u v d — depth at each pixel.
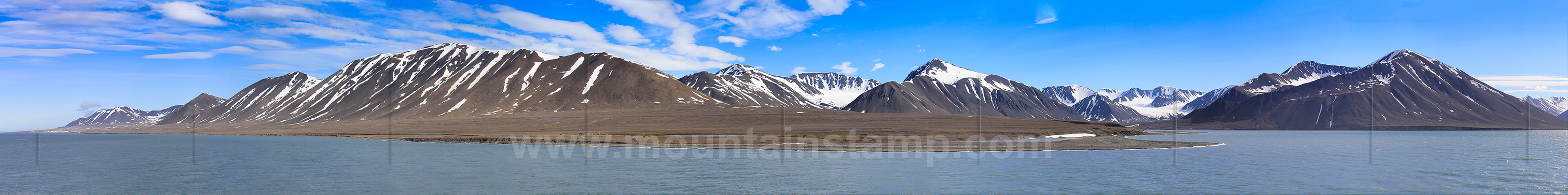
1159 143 95.00
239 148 87.12
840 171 50.78
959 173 49.47
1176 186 42.44
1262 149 81.94
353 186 43.16
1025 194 39.19
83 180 46.97
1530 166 55.44
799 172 50.47
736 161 59.78
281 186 43.44
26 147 97.88
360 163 58.81
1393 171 51.72
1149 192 39.91
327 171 52.22
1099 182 44.09
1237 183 43.97
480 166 54.91
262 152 74.50
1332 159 62.66
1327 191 40.50
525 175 48.41
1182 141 104.75
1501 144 103.75
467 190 41.44
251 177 48.16
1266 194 39.22
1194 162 58.19
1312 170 51.78
